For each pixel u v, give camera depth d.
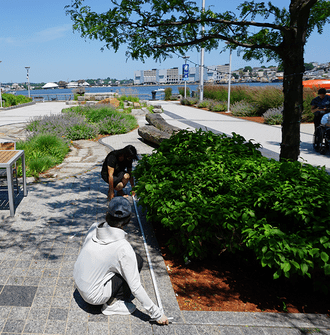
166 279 3.43
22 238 4.20
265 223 3.13
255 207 3.41
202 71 29.50
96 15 4.51
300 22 4.32
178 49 5.17
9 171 4.72
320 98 9.85
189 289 3.34
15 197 5.74
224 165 4.14
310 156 9.45
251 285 3.49
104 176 5.43
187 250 3.74
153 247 4.09
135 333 2.59
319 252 2.80
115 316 2.79
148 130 10.97
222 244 3.52
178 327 2.68
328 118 9.45
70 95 41.31
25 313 2.77
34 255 3.77
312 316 2.96
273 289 3.44
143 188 4.06
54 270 3.47
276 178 3.68
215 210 3.36
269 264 2.83
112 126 13.57
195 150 4.75
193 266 3.79
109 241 2.53
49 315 2.76
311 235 3.03
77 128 12.54
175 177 4.07
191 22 4.59
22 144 9.09
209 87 34.09
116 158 5.29
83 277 2.60
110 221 2.55
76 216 4.96
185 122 17.53
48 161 7.90
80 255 2.65
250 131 14.39
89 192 6.10
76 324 2.66
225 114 22.75
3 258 3.69
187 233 3.60
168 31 4.97
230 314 2.90
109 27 4.56
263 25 4.46
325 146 9.64
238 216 3.25
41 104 35.69
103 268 2.57
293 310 3.12
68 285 3.20
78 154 9.64
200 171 4.12
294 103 4.52
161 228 4.67
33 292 3.07
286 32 4.39
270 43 5.07
